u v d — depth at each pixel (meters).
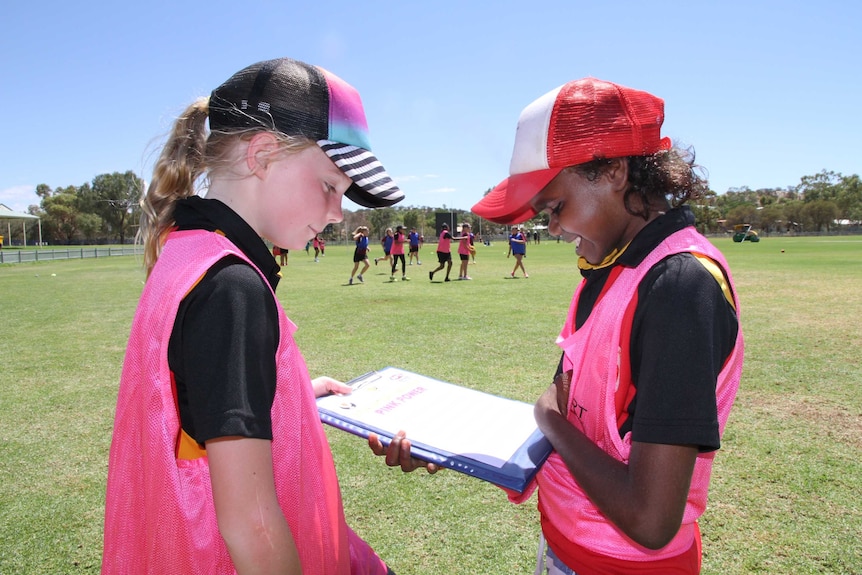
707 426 0.88
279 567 0.81
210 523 0.88
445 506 3.04
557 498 1.21
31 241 78.06
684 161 1.15
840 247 38.84
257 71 0.98
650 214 1.07
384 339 7.23
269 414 0.84
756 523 2.80
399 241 16.38
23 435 4.12
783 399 4.64
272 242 1.07
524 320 8.63
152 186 1.05
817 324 8.02
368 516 2.95
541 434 1.31
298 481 0.92
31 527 2.89
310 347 6.78
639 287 1.00
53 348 7.14
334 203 1.06
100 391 5.21
